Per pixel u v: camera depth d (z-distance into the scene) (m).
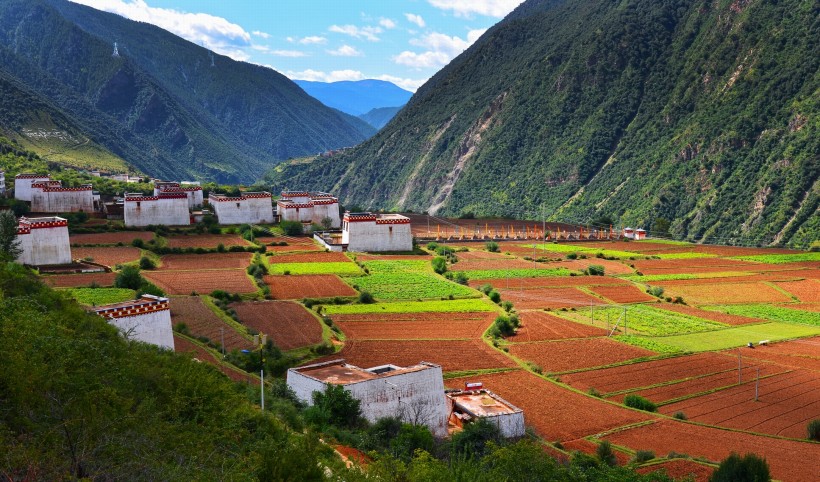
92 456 26.64
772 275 150.62
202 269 114.56
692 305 121.69
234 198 159.25
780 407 71.00
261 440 35.12
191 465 28.22
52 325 39.06
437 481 35.88
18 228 97.25
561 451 54.41
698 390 75.38
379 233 145.25
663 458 55.09
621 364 82.69
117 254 118.69
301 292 104.12
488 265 145.62
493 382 72.00
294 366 68.94
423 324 92.88
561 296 120.88
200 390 39.81
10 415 28.42
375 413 52.19
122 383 35.19
